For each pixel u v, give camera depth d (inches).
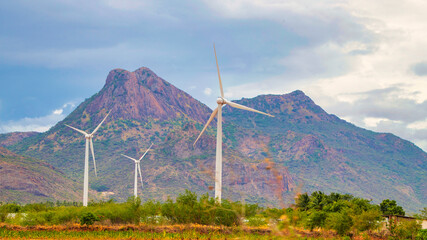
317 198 4847.4
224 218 2519.7
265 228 2399.1
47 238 2488.9
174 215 2915.8
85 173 4867.1
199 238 2342.5
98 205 4101.9
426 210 3627.0
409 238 2918.3
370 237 2783.0
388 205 4822.8
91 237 2524.6
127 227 2952.8
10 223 3142.2
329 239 2586.1
